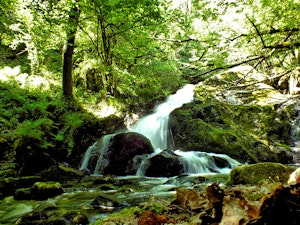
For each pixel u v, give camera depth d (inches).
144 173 346.3
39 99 460.4
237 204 65.6
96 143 403.9
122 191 243.9
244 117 470.6
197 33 230.4
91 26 490.3
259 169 194.4
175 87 613.0
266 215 54.2
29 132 358.3
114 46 498.3
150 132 480.7
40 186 233.8
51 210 170.1
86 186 270.2
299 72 511.8
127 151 368.5
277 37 205.8
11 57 647.8
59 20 359.3
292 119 454.0
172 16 278.2
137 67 508.4
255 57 185.5
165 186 262.5
